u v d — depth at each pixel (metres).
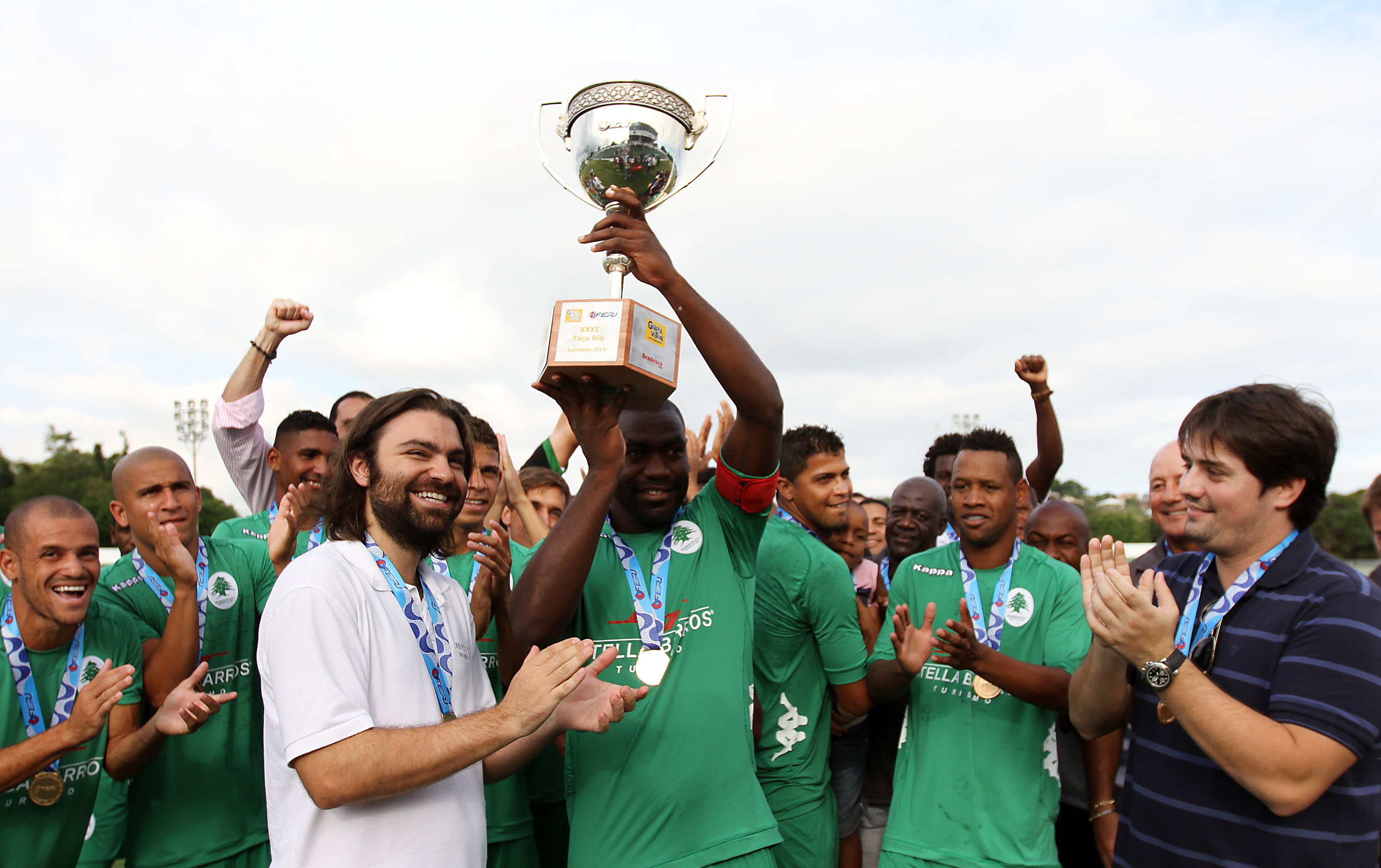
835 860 3.42
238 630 3.64
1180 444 2.43
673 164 2.51
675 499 2.88
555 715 2.43
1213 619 2.31
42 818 2.87
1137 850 2.36
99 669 3.13
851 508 5.39
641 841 2.52
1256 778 1.99
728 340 2.48
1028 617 3.42
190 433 50.84
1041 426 5.42
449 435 2.34
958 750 3.23
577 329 2.20
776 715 3.45
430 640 2.29
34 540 2.89
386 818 2.00
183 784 3.36
